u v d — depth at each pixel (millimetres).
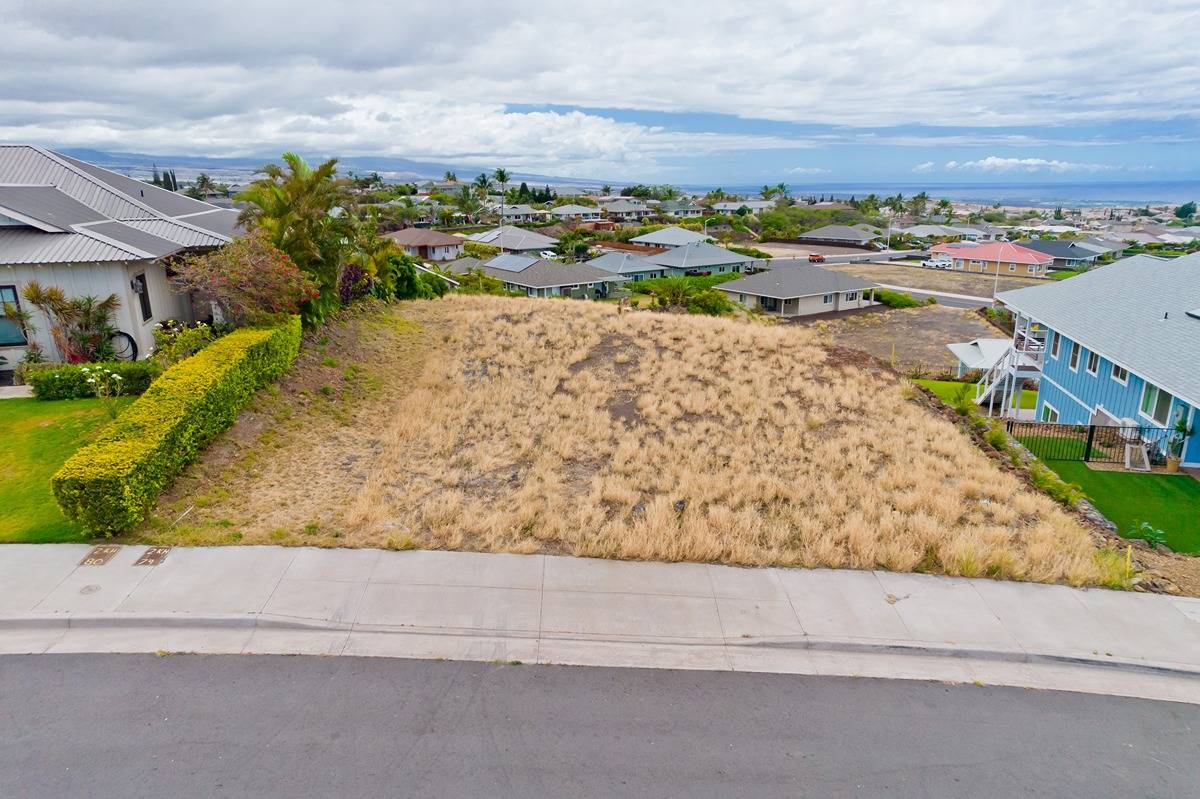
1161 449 19234
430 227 121875
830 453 14859
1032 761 6930
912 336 49594
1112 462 19516
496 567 9938
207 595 8867
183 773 6297
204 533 10320
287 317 17156
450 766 6492
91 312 16516
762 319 48125
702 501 12484
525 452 14305
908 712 7574
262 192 18734
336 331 20641
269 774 6320
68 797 6012
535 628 8656
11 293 16391
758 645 8594
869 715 7488
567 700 7461
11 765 6320
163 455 10914
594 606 9172
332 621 8531
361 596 9062
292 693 7375
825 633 8820
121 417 11453
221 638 8234
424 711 7195
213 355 14039
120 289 16906
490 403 17375
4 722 6828
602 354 22062
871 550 10641
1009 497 13477
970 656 8617
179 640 8164
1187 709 7855
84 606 8516
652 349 22609
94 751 6512
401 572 9664
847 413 17781
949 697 7871
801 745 6984
